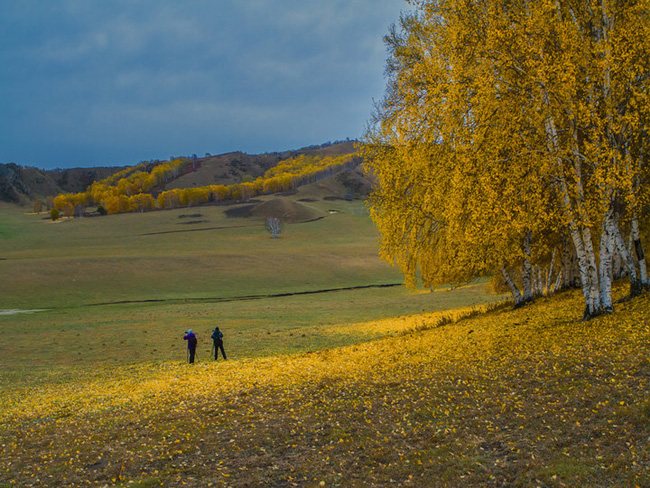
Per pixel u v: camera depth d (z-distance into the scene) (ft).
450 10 66.44
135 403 59.77
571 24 57.93
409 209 93.40
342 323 155.22
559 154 60.23
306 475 33.04
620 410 34.35
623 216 67.92
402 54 86.84
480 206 63.05
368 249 458.50
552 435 33.63
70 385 81.92
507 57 59.67
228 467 35.58
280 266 368.68
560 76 55.26
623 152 63.00
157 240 533.96
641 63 57.52
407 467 32.48
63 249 469.16
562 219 64.44
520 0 61.21
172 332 149.28
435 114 70.03
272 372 70.59
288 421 44.78
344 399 49.70
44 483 34.94
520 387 44.11
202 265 361.10
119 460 38.81
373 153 95.55
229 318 179.63
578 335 56.65
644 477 26.43
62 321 187.73
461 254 88.43
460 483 29.37
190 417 49.67
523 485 28.07
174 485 32.91
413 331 101.30
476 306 167.22
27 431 50.70
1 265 331.57
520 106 63.57
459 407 41.93
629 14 58.34
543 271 130.11
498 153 64.34
